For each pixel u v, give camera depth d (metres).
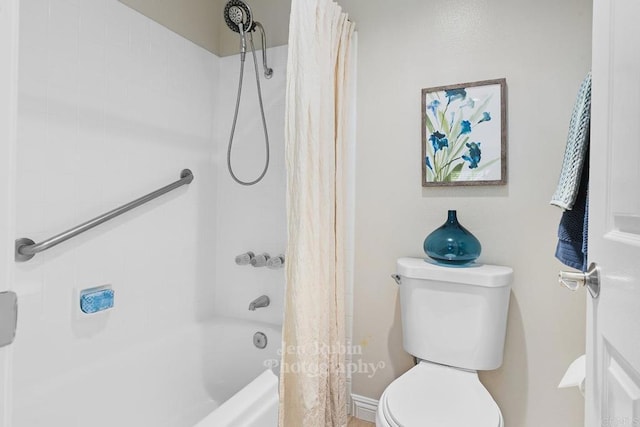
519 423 1.50
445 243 1.45
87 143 1.41
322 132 1.44
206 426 0.95
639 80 0.49
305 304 1.29
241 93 2.04
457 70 1.60
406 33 1.69
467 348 1.40
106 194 1.49
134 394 1.53
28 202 1.23
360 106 1.78
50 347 1.30
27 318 1.23
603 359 0.60
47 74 1.28
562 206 0.94
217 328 1.95
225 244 2.09
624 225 0.53
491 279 1.36
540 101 1.46
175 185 1.76
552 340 1.45
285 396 1.30
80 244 1.40
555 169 1.44
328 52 1.46
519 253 1.50
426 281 1.46
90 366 1.41
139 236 1.63
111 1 1.50
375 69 1.75
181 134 1.85
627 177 0.52
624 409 0.52
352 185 1.79
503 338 1.41
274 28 1.95
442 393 1.22
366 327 1.78
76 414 1.33
